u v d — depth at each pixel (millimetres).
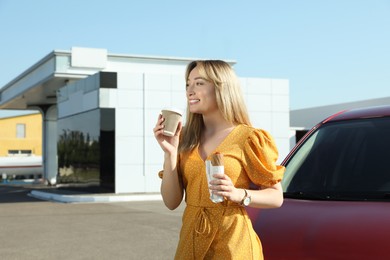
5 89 38250
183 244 2727
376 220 3219
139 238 10492
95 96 22375
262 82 24516
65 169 27141
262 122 24500
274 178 2623
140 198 20812
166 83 22531
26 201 21094
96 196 20359
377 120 4383
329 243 3148
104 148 22141
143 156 22156
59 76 25922
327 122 4664
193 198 2719
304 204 3688
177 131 2811
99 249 9344
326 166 4148
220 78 2725
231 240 2609
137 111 22156
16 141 62938
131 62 27031
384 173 3838
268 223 3551
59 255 8836
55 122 38312
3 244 10023
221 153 2672
